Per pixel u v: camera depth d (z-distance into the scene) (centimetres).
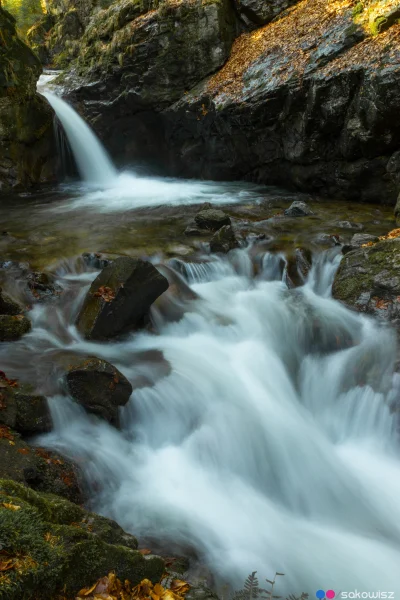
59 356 636
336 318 776
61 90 1756
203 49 1531
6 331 672
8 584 262
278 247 954
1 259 886
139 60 1574
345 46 1195
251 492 554
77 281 831
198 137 1573
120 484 507
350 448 653
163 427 587
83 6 2248
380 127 1102
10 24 1462
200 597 327
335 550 484
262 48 1444
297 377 741
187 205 1259
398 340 705
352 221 1073
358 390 681
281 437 618
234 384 664
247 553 456
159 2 1577
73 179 1664
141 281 705
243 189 1447
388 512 554
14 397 502
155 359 666
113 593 302
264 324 790
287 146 1326
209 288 862
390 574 460
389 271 786
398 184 1145
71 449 502
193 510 498
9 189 1433
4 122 1416
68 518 348
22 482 414
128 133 1719
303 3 1459
